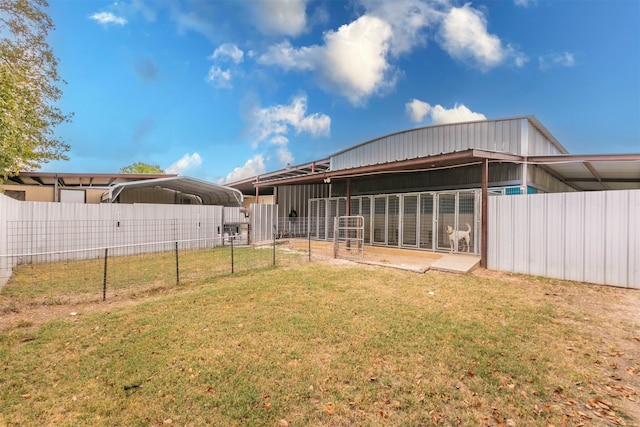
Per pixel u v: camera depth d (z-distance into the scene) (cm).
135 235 1049
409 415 229
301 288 565
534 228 692
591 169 1001
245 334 362
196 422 220
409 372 284
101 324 390
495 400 246
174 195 1786
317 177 1191
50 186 1525
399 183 1171
